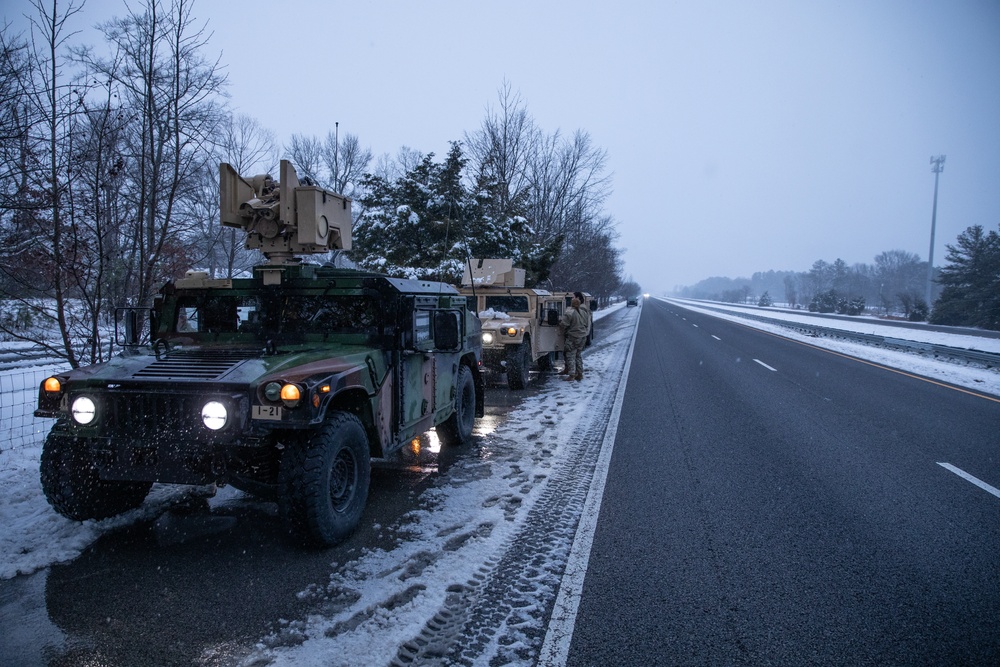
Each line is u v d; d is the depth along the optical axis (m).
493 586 3.41
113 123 5.95
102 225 5.87
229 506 4.54
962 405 9.30
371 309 4.67
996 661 2.74
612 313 52.12
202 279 4.84
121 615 3.03
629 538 4.11
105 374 3.77
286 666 2.64
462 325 6.30
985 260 38.50
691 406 9.03
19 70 4.95
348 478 4.14
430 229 16.09
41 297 6.37
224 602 3.16
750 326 32.75
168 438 3.52
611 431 7.34
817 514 4.60
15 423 7.04
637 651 2.80
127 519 4.25
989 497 5.00
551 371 13.05
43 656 2.68
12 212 5.15
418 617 3.06
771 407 8.97
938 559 3.81
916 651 2.81
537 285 19.94
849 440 6.95
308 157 28.83
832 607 3.21
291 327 4.71
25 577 3.40
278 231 4.66
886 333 27.20
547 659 2.73
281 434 3.79
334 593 3.28
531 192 24.22
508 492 5.02
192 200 10.35
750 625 3.03
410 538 4.05
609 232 34.66
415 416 5.12
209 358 4.00
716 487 5.23
